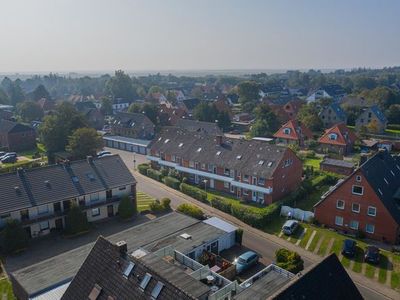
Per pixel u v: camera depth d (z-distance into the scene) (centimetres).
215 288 3095
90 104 15750
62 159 8056
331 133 9194
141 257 3066
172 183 6756
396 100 14862
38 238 4797
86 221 4944
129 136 10981
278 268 3394
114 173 5609
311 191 6238
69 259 3822
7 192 4706
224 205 5550
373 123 11425
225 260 3928
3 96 17888
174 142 7544
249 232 4900
